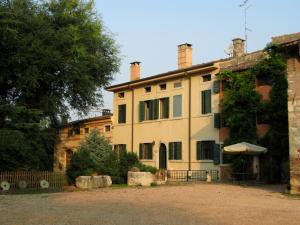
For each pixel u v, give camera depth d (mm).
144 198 16484
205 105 31484
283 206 13781
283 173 25438
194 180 29859
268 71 26938
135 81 37781
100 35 32656
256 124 27656
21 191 20266
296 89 18453
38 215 11727
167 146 34531
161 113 35719
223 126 29688
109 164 25531
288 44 18375
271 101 26578
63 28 28922
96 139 30203
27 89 28078
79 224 10172
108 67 33969
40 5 29719
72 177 23266
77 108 33031
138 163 26531
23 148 22859
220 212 12312
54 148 30844
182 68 33969
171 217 11336
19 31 26969
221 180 28828
